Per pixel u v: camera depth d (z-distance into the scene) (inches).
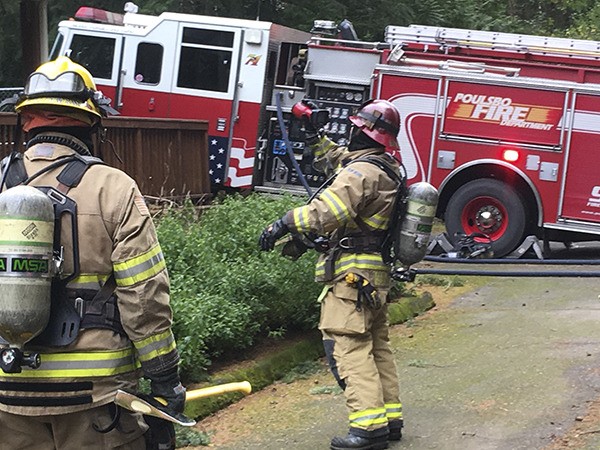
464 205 421.4
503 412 196.1
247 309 229.9
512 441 179.6
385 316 189.3
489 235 421.7
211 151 476.4
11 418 110.2
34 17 530.3
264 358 234.2
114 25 501.0
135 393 111.4
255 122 469.4
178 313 212.4
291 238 187.9
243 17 644.7
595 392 205.6
